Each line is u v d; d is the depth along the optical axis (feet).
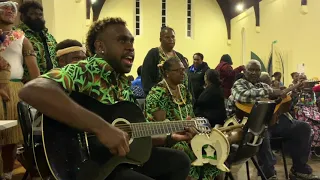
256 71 12.21
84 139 5.15
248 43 46.34
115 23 5.72
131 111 5.76
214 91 12.12
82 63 5.35
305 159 12.49
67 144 5.02
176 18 58.44
